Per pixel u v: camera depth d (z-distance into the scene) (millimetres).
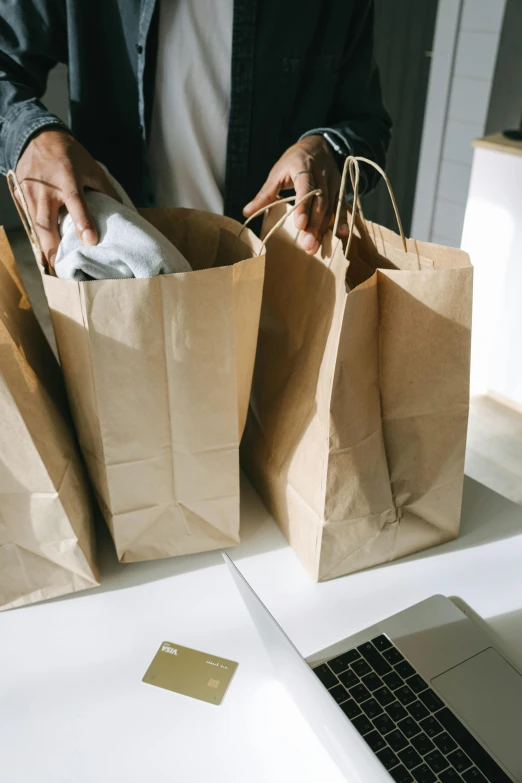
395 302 782
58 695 726
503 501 1025
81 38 1102
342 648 759
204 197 1280
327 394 792
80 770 657
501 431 2359
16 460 757
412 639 767
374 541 875
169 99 1183
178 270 774
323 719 609
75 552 817
